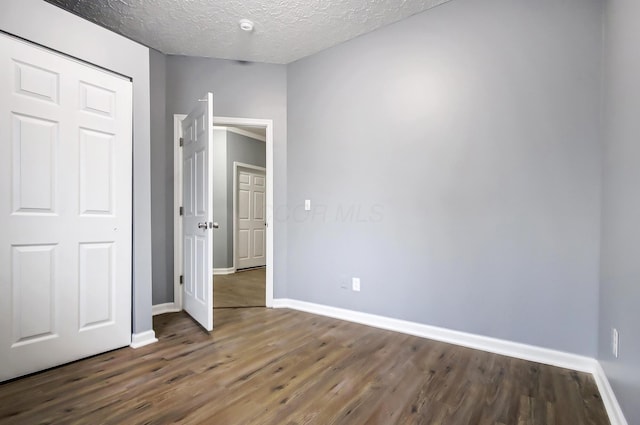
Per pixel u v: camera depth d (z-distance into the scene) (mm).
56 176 1880
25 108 1752
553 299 2033
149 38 2848
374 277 2762
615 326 1533
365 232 2816
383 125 2715
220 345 2289
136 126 2271
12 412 1464
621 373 1423
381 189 2729
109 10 2438
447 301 2406
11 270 1722
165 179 3139
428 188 2496
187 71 3184
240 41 2906
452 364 2012
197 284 2809
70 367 1905
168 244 3146
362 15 2537
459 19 2357
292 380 1792
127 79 2223
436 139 2461
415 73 2551
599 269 1889
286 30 2734
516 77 2150
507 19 2180
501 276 2201
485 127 2262
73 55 1928
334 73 3000
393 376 1851
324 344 2324
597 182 1913
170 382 1755
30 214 1781
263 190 6242
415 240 2555
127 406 1523
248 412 1488
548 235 2053
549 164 2049
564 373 1901
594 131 1922
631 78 1383
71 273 1950
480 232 2279
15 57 1713
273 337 2459
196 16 2523
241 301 3535
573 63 1979
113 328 2154
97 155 2061
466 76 2334
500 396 1649
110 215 2129
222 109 3229
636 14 1334
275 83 3320
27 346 1782
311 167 3152
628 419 1313
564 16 2006
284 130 3328
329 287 3025
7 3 1670
